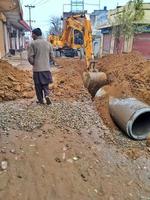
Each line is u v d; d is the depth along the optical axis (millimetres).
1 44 17844
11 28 27328
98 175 3367
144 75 6703
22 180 3109
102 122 5078
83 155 3750
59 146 3887
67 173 3316
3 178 3105
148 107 4680
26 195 2895
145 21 15906
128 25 15117
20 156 3543
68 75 9117
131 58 9414
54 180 3168
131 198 3033
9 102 5879
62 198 2910
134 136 4508
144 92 6043
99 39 26391
